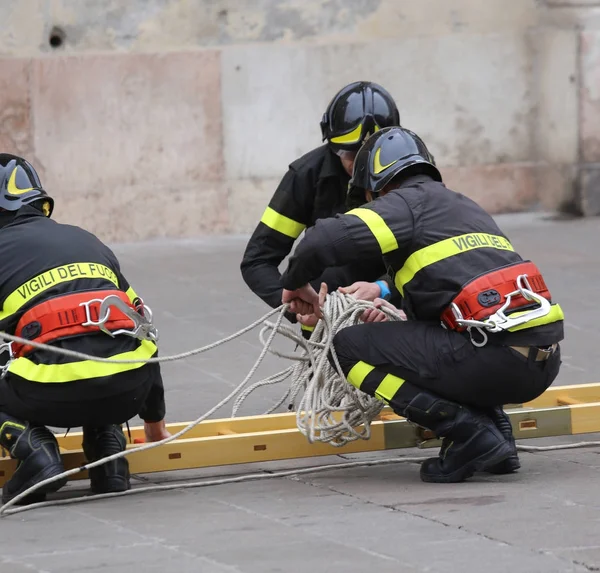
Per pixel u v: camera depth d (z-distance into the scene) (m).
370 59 21.42
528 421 9.80
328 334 9.22
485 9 21.94
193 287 17.11
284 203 10.45
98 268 8.67
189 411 11.34
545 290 8.64
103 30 19.91
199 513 8.09
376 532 7.42
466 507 8.00
